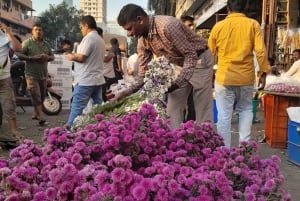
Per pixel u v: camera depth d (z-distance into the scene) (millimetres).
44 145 2531
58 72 12078
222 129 5102
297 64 8406
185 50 3910
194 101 4555
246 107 5215
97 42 6645
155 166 2129
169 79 3547
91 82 6668
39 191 2039
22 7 85000
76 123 3359
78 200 1942
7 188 2014
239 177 2326
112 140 2260
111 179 1956
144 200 1876
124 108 3361
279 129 7090
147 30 3947
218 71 5129
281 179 2451
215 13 15805
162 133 2539
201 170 2262
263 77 5180
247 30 4965
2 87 6672
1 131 6977
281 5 12242
